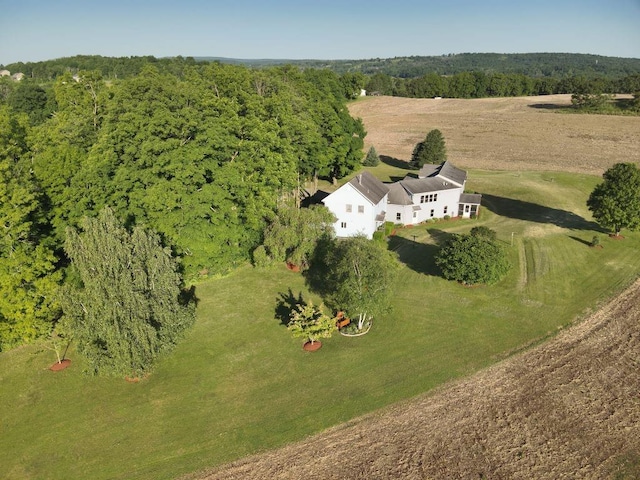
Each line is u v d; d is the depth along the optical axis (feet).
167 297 96.94
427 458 75.66
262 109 162.81
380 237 160.97
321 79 310.45
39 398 91.25
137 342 88.33
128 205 123.85
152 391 92.79
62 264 121.70
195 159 121.39
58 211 115.65
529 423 82.17
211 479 73.41
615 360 98.17
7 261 97.09
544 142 321.32
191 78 200.64
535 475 72.18
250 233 141.79
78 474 75.00
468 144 330.34
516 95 609.01
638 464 73.56
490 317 115.65
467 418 83.66
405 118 429.38
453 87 611.88
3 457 78.33
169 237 123.03
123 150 122.52
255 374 97.19
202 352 104.37
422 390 91.04
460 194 193.16
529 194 219.41
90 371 88.99
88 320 88.79
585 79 554.46
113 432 82.99
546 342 105.09
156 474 74.64
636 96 398.42
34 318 98.89
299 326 102.63
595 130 340.80
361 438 80.18
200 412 87.15
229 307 122.21
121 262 90.89
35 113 283.18
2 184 97.55
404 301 124.16
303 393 91.30
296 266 142.61
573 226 178.19
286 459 76.54
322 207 146.61
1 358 102.94
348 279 106.83
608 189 161.79
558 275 136.98
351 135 242.58
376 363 99.60
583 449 76.69
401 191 185.16
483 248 127.75
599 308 118.32
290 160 157.38
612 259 147.02
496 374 94.99
